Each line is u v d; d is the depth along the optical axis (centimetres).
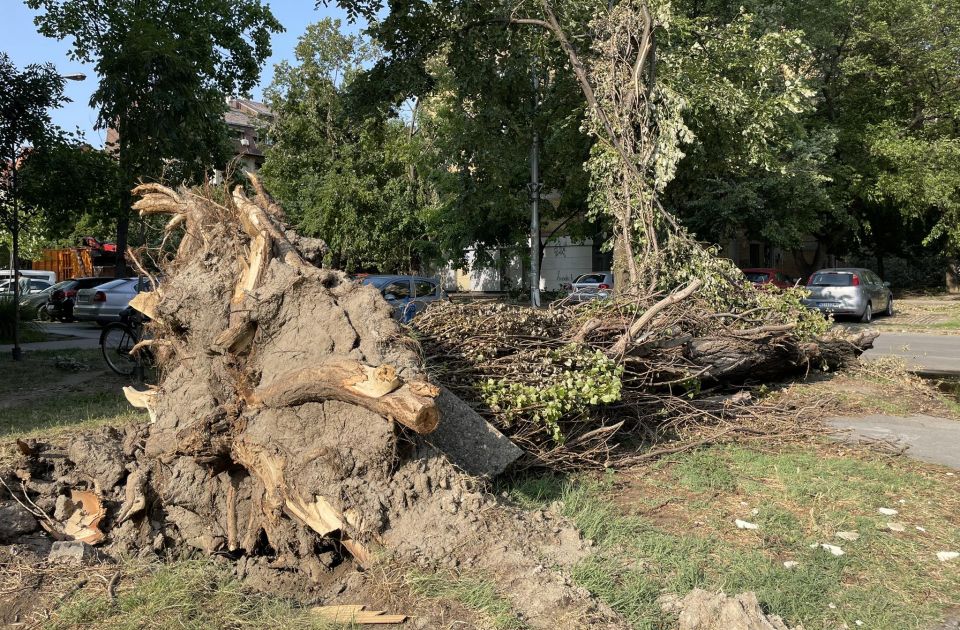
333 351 423
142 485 434
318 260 518
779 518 463
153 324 542
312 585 386
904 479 550
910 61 2562
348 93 1444
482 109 1476
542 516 427
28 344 1669
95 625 318
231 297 464
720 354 788
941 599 363
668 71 1255
